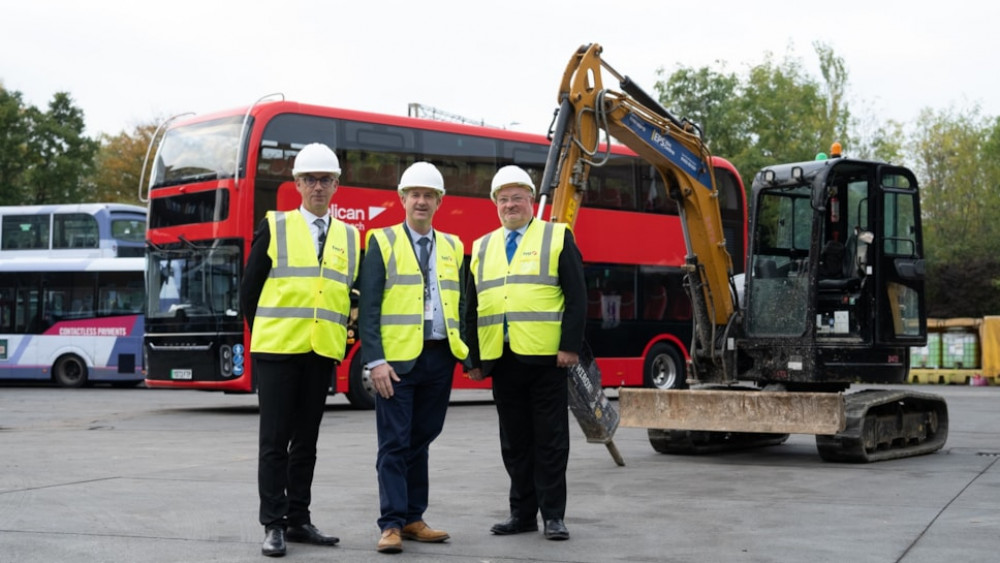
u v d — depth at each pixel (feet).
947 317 155.74
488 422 52.85
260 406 20.12
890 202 37.68
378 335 20.26
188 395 78.95
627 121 38.52
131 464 33.71
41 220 93.20
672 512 24.29
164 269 58.44
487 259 21.83
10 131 181.27
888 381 37.91
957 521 22.91
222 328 55.83
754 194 38.73
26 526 22.26
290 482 20.65
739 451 39.19
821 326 37.52
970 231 177.37
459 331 21.09
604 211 67.41
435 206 20.92
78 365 89.25
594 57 37.86
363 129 58.65
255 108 55.93
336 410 59.31
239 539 20.94
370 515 23.90
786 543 20.48
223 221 55.77
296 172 20.63
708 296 40.37
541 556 19.34
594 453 37.93
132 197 181.16
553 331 20.93
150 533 21.53
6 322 89.92
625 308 68.03
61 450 38.32
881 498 26.50
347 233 20.84
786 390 38.81
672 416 36.09
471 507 25.17
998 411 59.31
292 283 20.07
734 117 165.37
